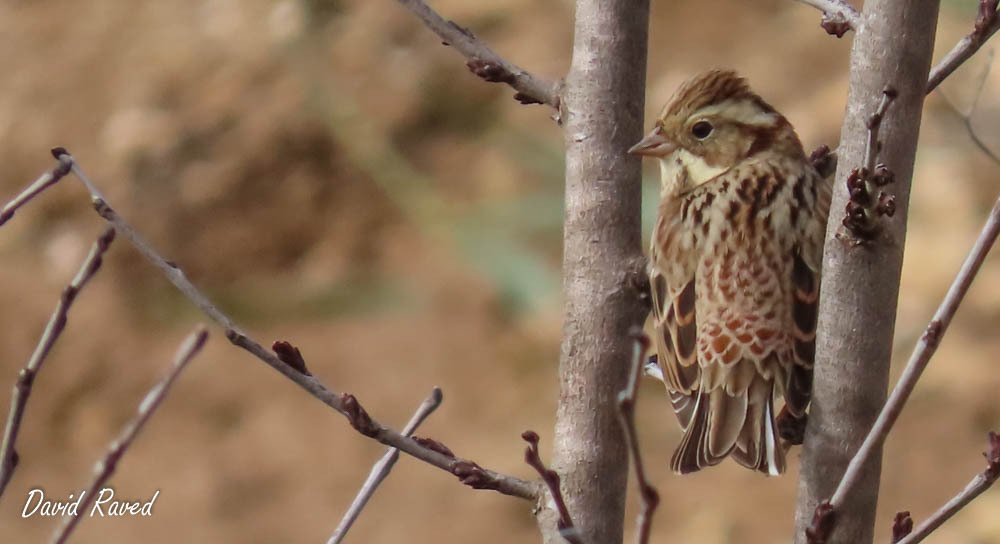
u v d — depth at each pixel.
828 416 4.36
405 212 14.28
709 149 5.72
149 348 13.50
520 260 13.52
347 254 14.11
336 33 16.22
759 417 5.16
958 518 10.81
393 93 15.34
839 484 4.29
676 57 15.28
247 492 12.15
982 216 12.76
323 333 13.35
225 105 15.62
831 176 5.94
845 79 14.46
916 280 12.45
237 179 14.80
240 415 12.84
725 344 5.23
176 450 12.59
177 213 14.68
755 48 15.23
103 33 17.03
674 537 11.04
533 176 14.34
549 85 4.73
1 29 17.41
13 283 14.23
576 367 4.64
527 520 11.59
